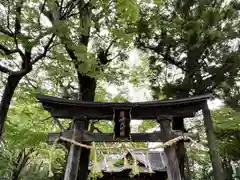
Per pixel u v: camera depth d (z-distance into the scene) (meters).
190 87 6.95
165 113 6.05
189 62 7.16
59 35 5.19
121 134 5.62
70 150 5.52
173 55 7.64
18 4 5.13
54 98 5.95
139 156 10.73
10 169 11.55
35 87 8.38
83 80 8.17
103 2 6.33
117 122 5.77
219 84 6.88
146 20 7.95
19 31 5.61
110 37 8.07
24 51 5.70
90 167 8.80
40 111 8.88
